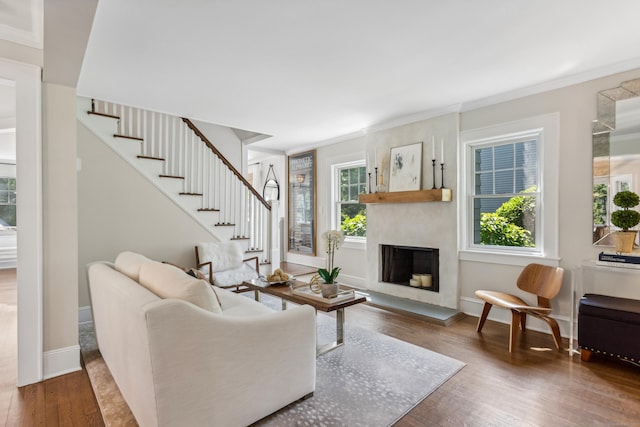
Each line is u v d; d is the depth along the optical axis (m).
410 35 2.31
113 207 3.89
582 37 2.35
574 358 2.70
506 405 2.05
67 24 1.63
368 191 4.75
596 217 2.96
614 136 2.87
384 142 4.57
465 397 2.14
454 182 3.85
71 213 2.53
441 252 3.99
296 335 2.01
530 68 2.86
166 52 2.54
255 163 8.15
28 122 2.28
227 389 1.69
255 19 2.10
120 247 3.94
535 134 3.40
